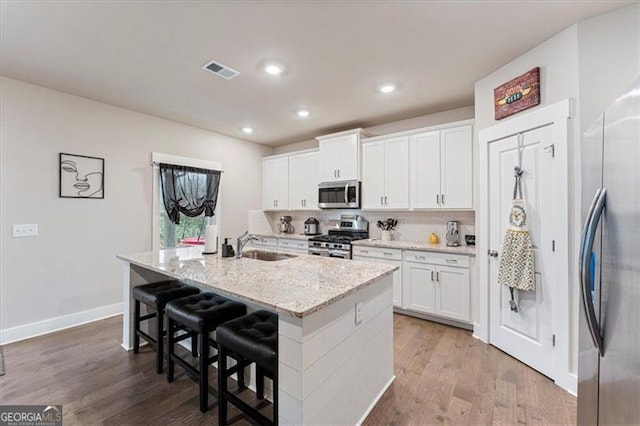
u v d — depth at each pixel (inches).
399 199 149.2
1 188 108.7
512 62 97.3
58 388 80.1
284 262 93.1
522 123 91.9
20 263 112.7
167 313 80.6
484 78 108.8
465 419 68.6
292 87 118.0
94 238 131.7
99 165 133.1
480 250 110.1
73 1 69.1
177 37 84.1
